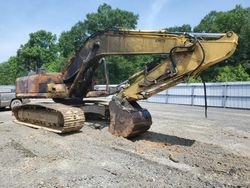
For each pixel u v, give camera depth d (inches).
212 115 577.3
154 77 290.7
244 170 218.4
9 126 387.9
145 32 299.0
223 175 208.2
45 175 205.2
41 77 416.5
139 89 302.0
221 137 349.1
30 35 2741.1
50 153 255.4
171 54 277.6
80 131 339.9
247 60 1920.5
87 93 396.2
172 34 280.2
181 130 384.5
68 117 316.5
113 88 360.2
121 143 287.1
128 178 199.9
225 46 250.4
